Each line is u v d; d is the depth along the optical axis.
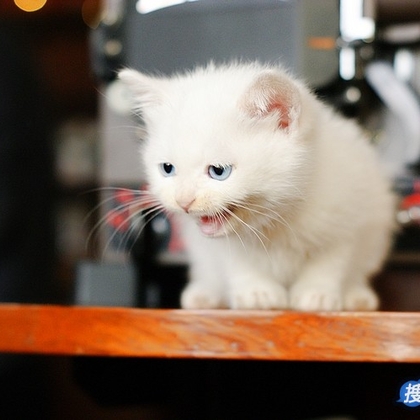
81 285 0.55
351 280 0.54
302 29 0.53
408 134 0.63
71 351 0.45
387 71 0.62
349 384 0.50
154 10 0.55
